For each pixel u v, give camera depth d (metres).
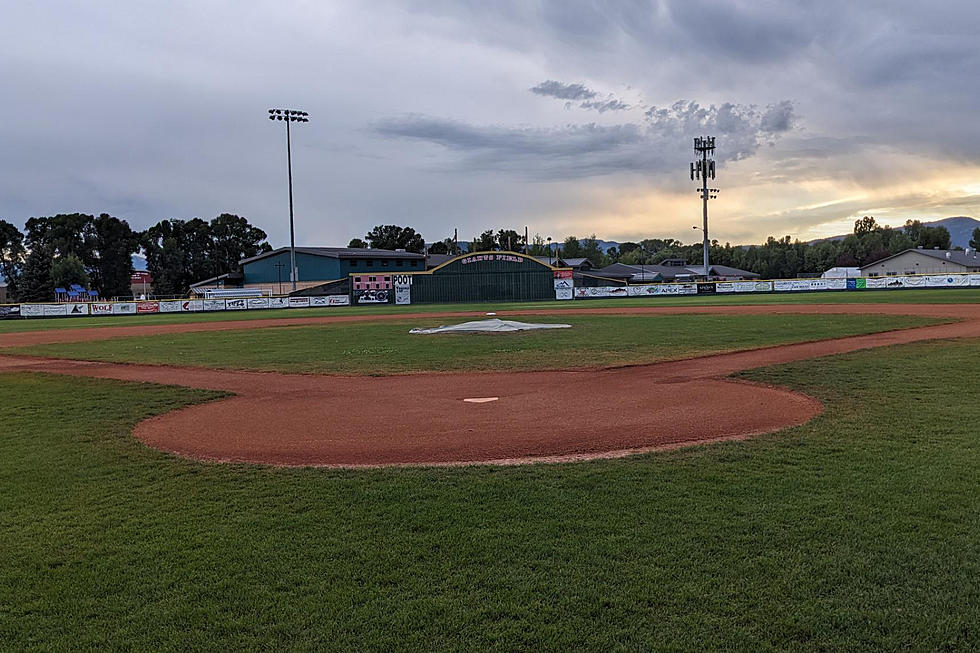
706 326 27.08
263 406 12.03
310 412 11.37
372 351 20.62
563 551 5.16
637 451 8.09
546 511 6.02
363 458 8.20
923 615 4.20
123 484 7.21
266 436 9.58
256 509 6.30
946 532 5.34
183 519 6.07
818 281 68.25
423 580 4.76
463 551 5.21
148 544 5.51
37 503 6.62
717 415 10.18
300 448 8.80
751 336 22.45
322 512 6.16
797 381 12.87
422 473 7.35
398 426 10.04
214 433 9.84
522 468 7.45
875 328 23.95
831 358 15.93
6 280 113.44
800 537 5.31
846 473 6.91
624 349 19.55
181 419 10.97
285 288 92.81
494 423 10.04
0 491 7.04
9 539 5.70
